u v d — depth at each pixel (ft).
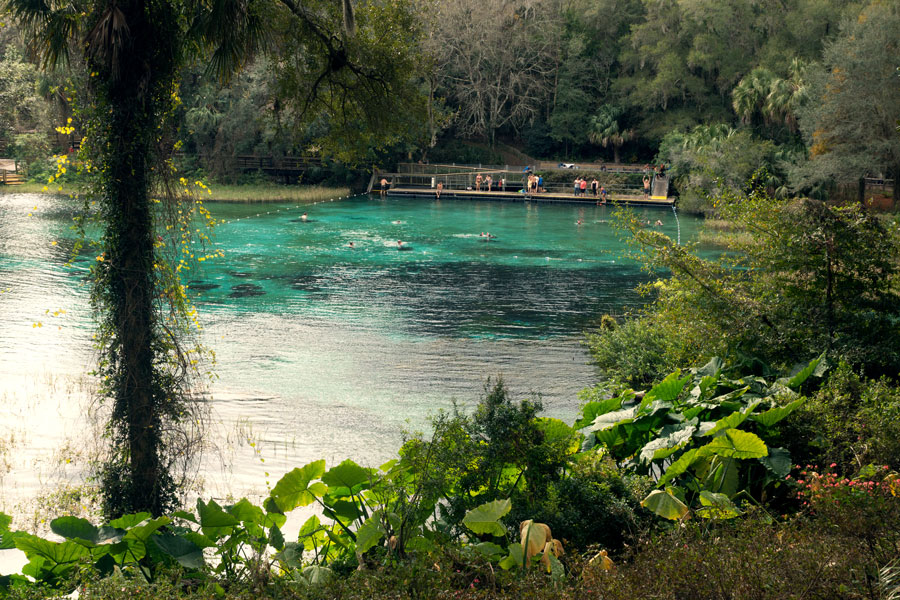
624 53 213.05
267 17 33.68
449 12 200.13
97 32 29.53
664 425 29.91
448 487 23.40
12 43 187.73
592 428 30.27
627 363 51.16
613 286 87.97
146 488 31.86
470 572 18.72
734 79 195.21
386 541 21.83
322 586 18.03
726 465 26.25
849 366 33.06
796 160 150.00
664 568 16.08
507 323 70.18
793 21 185.47
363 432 42.75
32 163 182.29
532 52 220.43
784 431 28.50
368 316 71.56
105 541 21.16
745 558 16.02
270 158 195.00
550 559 19.42
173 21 31.35
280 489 23.66
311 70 38.45
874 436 25.72
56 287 77.97
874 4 147.54
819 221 38.70
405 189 190.60
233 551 22.68
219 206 158.92
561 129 220.02
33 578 21.39
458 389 50.88
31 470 36.50
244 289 81.87
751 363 37.19
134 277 31.68
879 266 37.68
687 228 132.98
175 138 32.89
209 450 39.65
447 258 104.99
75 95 32.12
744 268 41.73
